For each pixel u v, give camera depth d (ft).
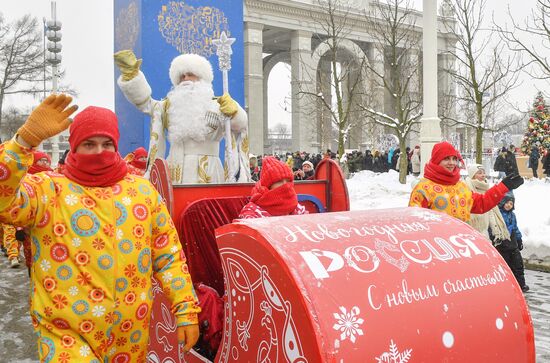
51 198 7.63
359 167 96.58
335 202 13.17
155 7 30.73
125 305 7.82
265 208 11.25
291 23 139.95
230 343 8.25
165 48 31.09
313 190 13.16
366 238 8.13
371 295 7.25
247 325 7.87
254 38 136.56
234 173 15.75
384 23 104.17
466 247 8.80
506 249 22.36
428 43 40.19
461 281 8.14
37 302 7.55
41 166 19.66
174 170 15.98
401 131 65.67
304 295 6.87
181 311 8.30
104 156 7.84
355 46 130.41
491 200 16.25
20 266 30.91
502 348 8.09
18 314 21.26
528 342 8.42
